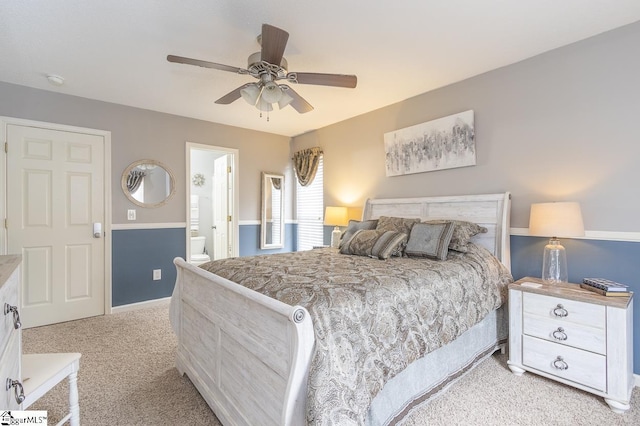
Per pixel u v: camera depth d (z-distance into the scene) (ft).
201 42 7.67
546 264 7.64
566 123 8.00
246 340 4.86
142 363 7.88
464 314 6.59
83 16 6.57
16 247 10.08
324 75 7.15
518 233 8.86
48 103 10.57
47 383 4.27
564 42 7.84
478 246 8.60
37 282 10.41
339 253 9.55
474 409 5.98
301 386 3.78
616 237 7.25
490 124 9.42
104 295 11.62
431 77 9.78
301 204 17.02
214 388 5.82
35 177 10.40
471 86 9.81
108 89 10.50
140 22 6.82
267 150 16.37
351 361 4.18
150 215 12.65
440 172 10.71
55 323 10.66
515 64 8.87
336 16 6.66
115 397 6.41
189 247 13.60
